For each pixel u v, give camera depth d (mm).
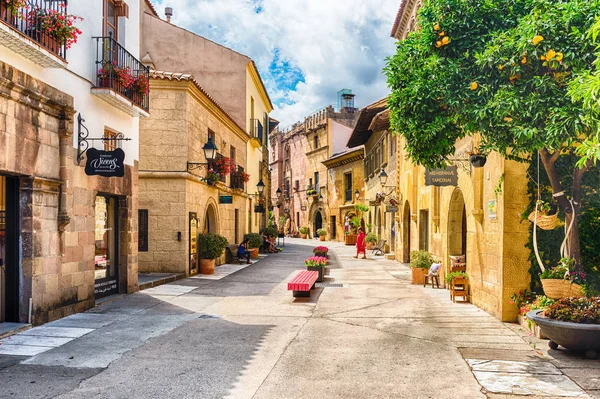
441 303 11383
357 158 41531
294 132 57719
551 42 6266
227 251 22500
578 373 6020
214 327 8695
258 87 30344
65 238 9344
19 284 8266
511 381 5742
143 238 16094
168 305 10922
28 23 7793
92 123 10289
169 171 16031
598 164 8352
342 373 6074
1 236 8242
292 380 5805
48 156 8781
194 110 17031
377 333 8273
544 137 6387
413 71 7555
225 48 25719
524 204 9039
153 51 25547
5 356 6695
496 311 9492
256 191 30766
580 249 8320
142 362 6488
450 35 7273
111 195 11695
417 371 6152
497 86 6812
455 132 7598
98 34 10617
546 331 6816
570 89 5793
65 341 7539
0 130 7469
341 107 52344
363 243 25672
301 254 28469
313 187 52375
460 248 13680
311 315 9891
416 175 19766
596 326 6312
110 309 10305
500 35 6672
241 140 25297
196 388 5500
